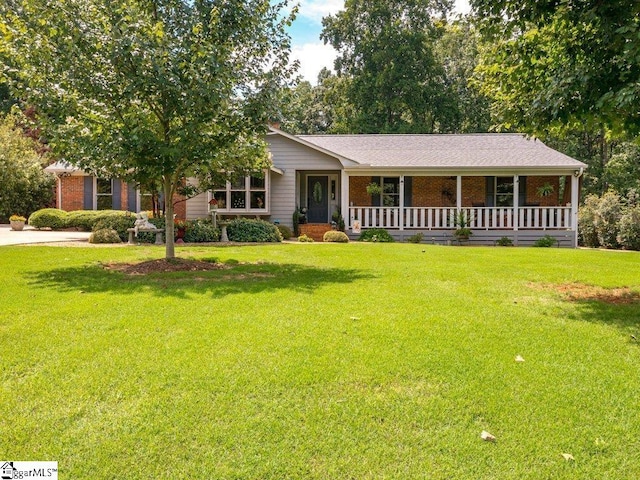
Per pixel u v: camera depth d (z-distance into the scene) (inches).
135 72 298.2
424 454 97.8
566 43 220.4
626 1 186.2
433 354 151.9
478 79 289.3
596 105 197.8
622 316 204.8
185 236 569.3
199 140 315.6
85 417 110.1
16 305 208.7
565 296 244.7
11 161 768.9
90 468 92.0
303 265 352.5
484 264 359.6
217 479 89.2
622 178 957.2
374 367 140.6
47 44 292.2
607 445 101.7
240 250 458.0
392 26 1323.8
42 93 300.0
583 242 725.3
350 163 656.4
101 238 511.5
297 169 692.7
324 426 107.6
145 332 170.9
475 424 109.7
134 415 111.0
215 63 298.8
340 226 669.3
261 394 122.6
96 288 252.2
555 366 144.3
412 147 752.3
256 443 100.6
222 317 192.1
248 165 389.7
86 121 313.9
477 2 220.8
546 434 105.9
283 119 354.3
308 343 160.7
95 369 136.5
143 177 326.0
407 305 217.0
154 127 344.5
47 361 142.0
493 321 192.1
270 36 339.9
